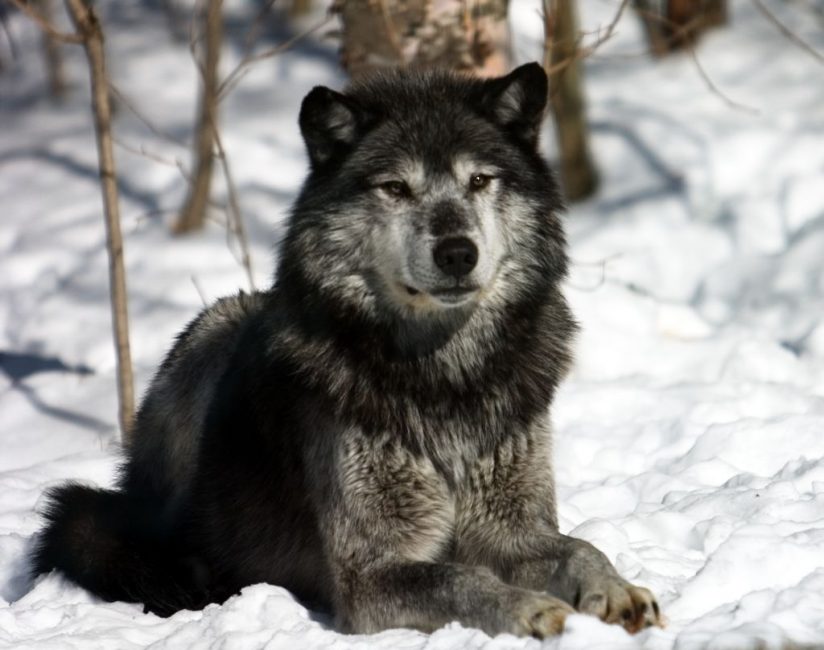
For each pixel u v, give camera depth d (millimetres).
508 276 10266
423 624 9281
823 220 22047
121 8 39406
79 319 22391
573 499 12859
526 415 10234
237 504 10781
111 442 15195
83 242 25453
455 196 9914
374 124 10219
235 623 9305
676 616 8930
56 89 34125
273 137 29000
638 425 15273
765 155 24594
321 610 10594
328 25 35000
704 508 11680
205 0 29844
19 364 21422
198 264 23844
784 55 28578
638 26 31938
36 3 33719
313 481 10070
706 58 28938
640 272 22094
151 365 20344
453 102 10414
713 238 22766
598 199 24625
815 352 18312
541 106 10492
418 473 9953
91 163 29453
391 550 9836
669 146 25500
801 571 9352
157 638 9523
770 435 13891
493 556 10234
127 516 11523
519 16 32375
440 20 15719
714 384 16625
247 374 10797
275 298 10648
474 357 10125
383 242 9930
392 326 10023
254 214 25781
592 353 18719
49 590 11000
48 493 12094
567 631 7953
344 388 9930
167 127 31078
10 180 29031
